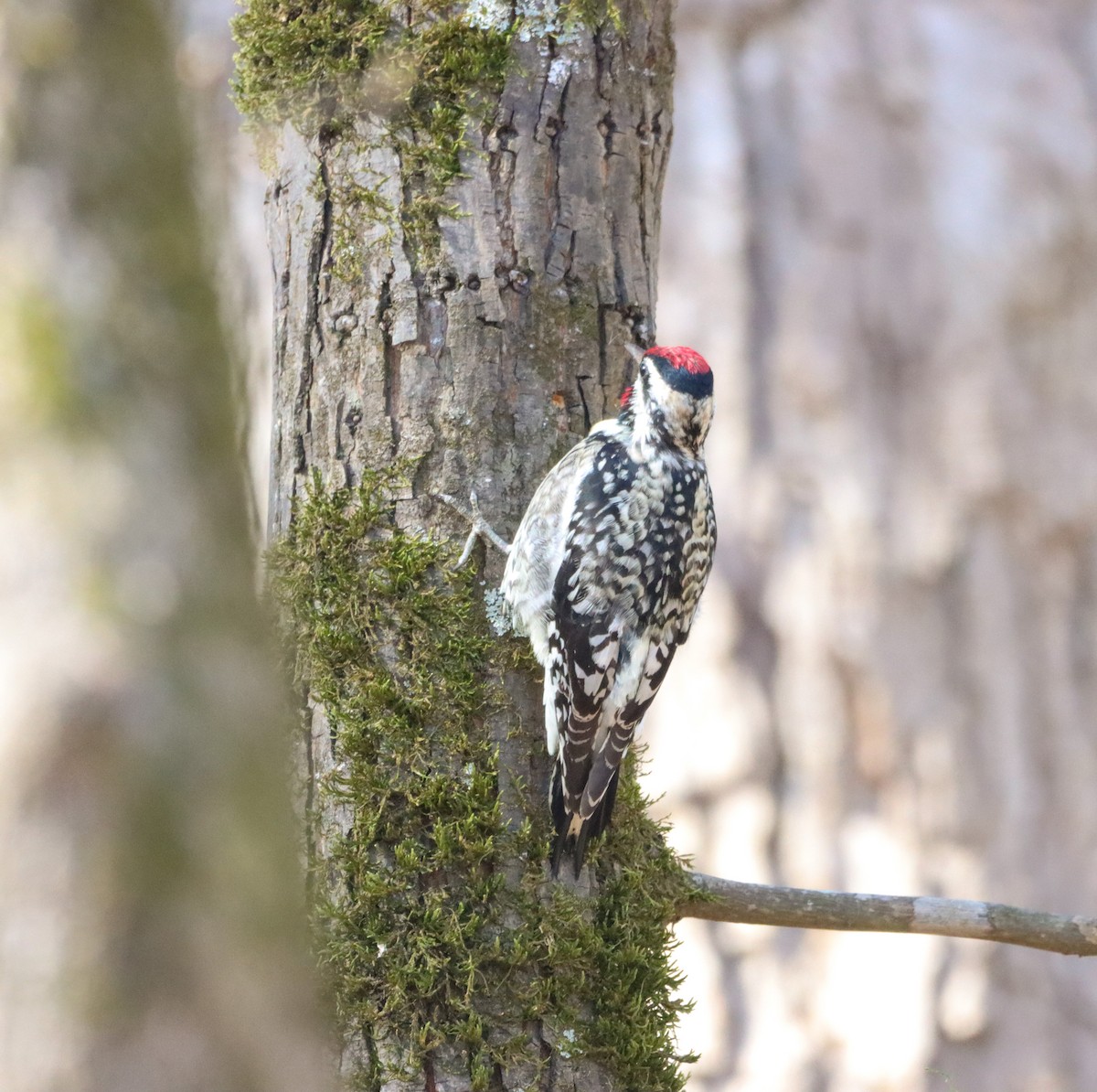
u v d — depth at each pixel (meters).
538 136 8.81
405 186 8.67
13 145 4.48
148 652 4.09
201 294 4.66
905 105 17.69
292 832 4.38
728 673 17.16
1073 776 16.70
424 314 8.66
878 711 16.70
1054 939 9.36
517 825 8.45
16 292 4.35
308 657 8.55
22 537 4.10
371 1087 7.87
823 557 17.06
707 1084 16.64
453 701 8.46
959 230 17.34
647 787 17.25
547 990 8.12
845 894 9.48
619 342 9.11
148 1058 3.87
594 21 8.98
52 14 4.59
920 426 17.14
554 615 8.81
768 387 17.44
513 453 8.73
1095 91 17.86
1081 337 17.28
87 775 3.91
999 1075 16.06
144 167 4.64
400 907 8.08
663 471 10.07
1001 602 16.84
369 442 8.66
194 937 3.96
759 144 17.84
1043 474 16.97
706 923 16.86
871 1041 16.23
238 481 4.59
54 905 3.84
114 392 4.35
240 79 9.08
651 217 9.41
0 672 3.96
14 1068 3.78
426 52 8.65
